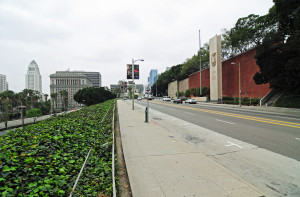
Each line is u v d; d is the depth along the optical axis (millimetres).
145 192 3842
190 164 5336
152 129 10641
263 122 13195
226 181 4320
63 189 3754
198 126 12125
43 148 4930
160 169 4988
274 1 24281
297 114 18422
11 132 6500
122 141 7914
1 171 3404
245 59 35562
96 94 73125
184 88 75625
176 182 4270
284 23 25250
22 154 4230
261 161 5801
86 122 10172
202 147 7430
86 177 4418
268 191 4066
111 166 5148
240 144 7711
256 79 27703
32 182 3578
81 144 6504
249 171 5117
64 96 92375
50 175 3955
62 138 6039
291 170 5109
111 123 12281
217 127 11617
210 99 44219
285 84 23781
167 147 7039
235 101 34406
